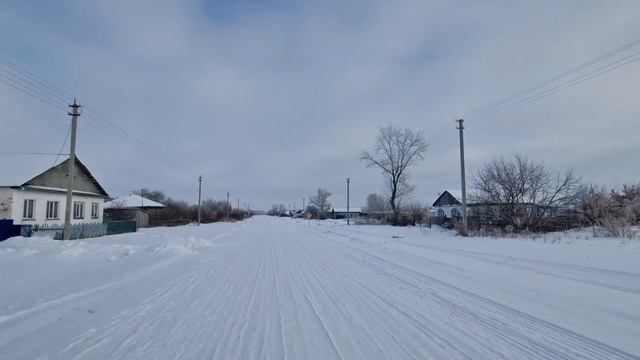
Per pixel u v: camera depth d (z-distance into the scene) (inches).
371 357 188.7
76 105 882.8
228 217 3489.2
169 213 2600.9
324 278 429.7
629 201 1019.9
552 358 186.9
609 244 687.7
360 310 284.4
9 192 1079.0
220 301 312.2
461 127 1178.0
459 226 1298.0
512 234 1047.0
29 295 317.1
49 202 1217.4
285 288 370.0
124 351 195.3
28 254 580.4
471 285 383.2
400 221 2066.9
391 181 2345.0
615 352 194.9
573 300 313.4
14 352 192.7
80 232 1080.8
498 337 219.1
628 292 341.4
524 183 1154.0
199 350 197.8
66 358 185.5
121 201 2353.6
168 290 356.5
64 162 1295.5
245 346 204.4
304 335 224.2
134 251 669.3
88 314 265.7
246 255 676.1
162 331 229.5
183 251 699.4
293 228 1914.4
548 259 563.8
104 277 413.1
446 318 261.0
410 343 209.6
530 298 322.3
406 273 464.8
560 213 1133.1
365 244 928.9
